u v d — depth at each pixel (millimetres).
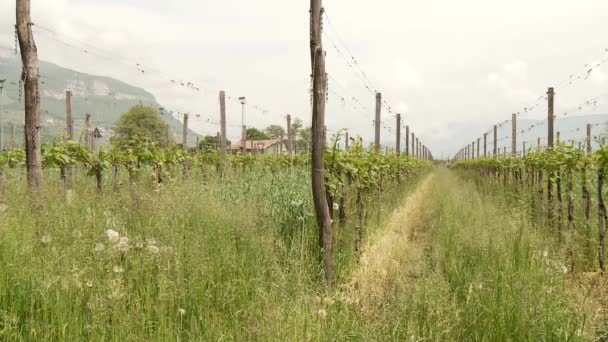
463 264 6281
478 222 7996
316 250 6434
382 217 10695
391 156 16703
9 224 4898
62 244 4711
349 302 5000
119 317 3760
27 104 6793
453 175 43719
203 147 20688
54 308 3738
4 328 3383
